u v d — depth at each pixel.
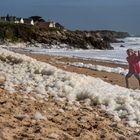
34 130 8.02
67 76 15.36
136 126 10.17
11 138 7.24
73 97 12.23
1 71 16.27
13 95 11.19
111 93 13.59
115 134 8.93
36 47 109.12
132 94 14.68
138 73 22.06
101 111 11.23
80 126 9.05
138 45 138.38
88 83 15.61
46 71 17.02
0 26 111.94
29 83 13.71
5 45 106.81
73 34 115.62
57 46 111.44
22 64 19.50
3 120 8.25
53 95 12.24
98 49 110.06
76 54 73.88
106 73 30.55
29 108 9.83
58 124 8.95
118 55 71.75
